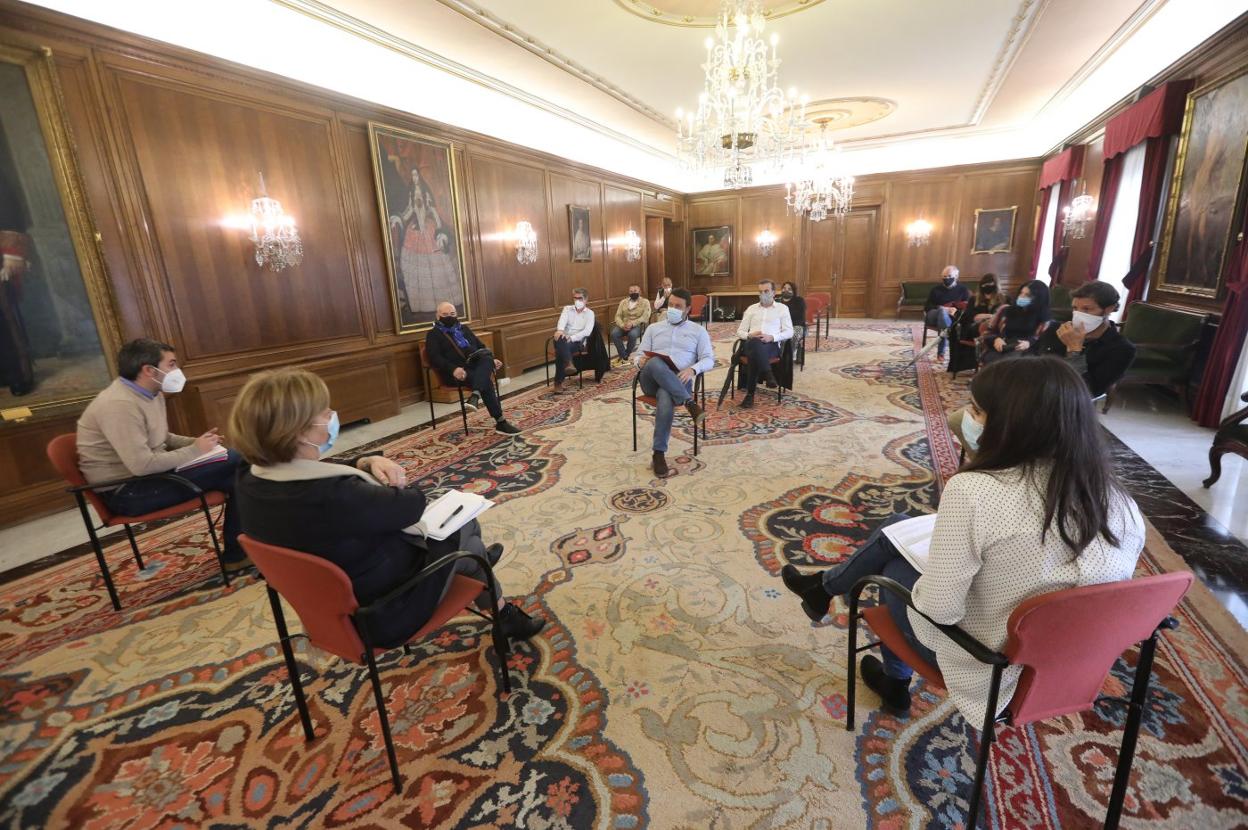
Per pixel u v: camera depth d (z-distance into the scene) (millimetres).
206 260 4258
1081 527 1051
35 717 1808
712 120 5648
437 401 6125
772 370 5355
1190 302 4980
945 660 1273
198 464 2500
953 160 10625
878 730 1650
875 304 11789
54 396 3518
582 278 8984
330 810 1460
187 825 1432
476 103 6660
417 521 1528
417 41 5168
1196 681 1764
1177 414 4699
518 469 3859
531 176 7656
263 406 1294
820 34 5375
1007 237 10570
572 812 1435
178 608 2387
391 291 5746
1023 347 4949
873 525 2900
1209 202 4684
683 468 3762
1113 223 6645
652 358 3664
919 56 6012
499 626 1798
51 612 2373
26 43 3275
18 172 3314
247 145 4445
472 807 1456
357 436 4891
